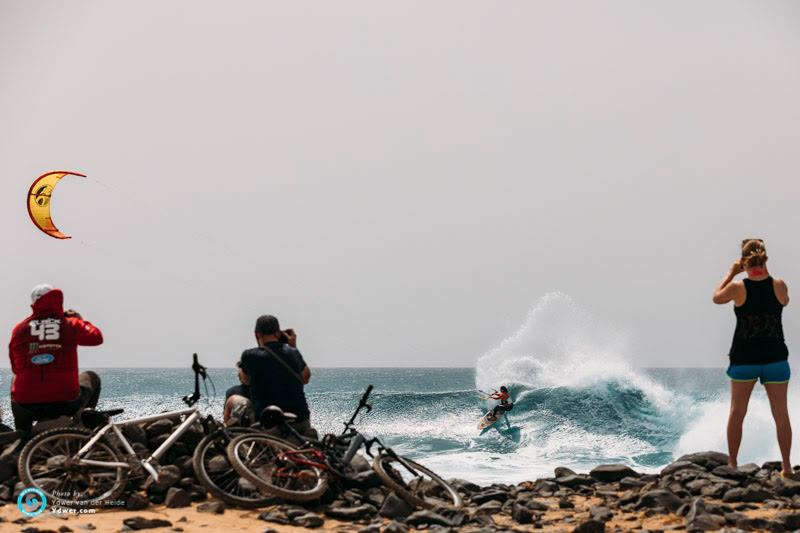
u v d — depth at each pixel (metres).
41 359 6.98
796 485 6.96
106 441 6.58
